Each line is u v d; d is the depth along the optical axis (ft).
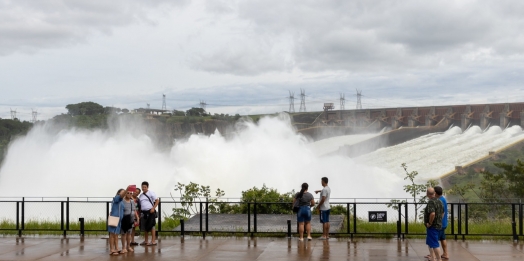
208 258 54.29
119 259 54.03
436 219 49.39
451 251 57.52
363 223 84.23
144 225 61.26
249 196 101.14
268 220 85.20
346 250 58.44
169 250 59.11
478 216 114.52
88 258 54.70
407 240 65.26
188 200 101.60
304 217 64.64
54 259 54.29
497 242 63.57
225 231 69.92
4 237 69.72
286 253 56.85
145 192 61.72
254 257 54.70
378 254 56.08
